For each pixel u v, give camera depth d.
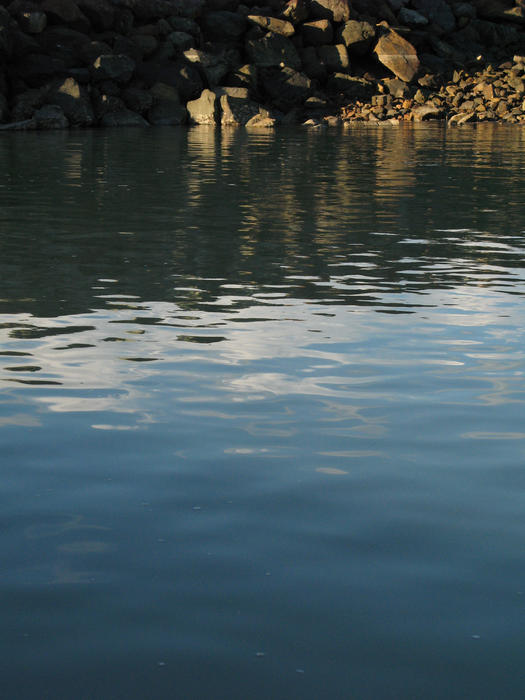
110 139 26.42
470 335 6.38
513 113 37.03
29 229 10.72
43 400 4.93
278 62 37.97
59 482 3.89
